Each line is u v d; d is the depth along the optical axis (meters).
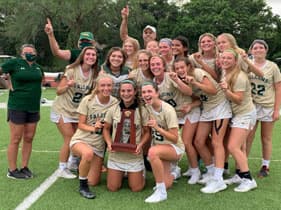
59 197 3.32
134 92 3.38
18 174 3.86
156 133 3.41
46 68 24.02
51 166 4.36
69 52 4.14
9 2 22.31
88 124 3.60
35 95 3.78
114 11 22.84
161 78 3.67
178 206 3.12
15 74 3.67
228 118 3.52
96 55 3.84
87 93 3.90
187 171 4.04
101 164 3.69
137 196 3.38
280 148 5.35
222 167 3.53
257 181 3.82
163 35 29.86
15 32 23.19
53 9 21.56
